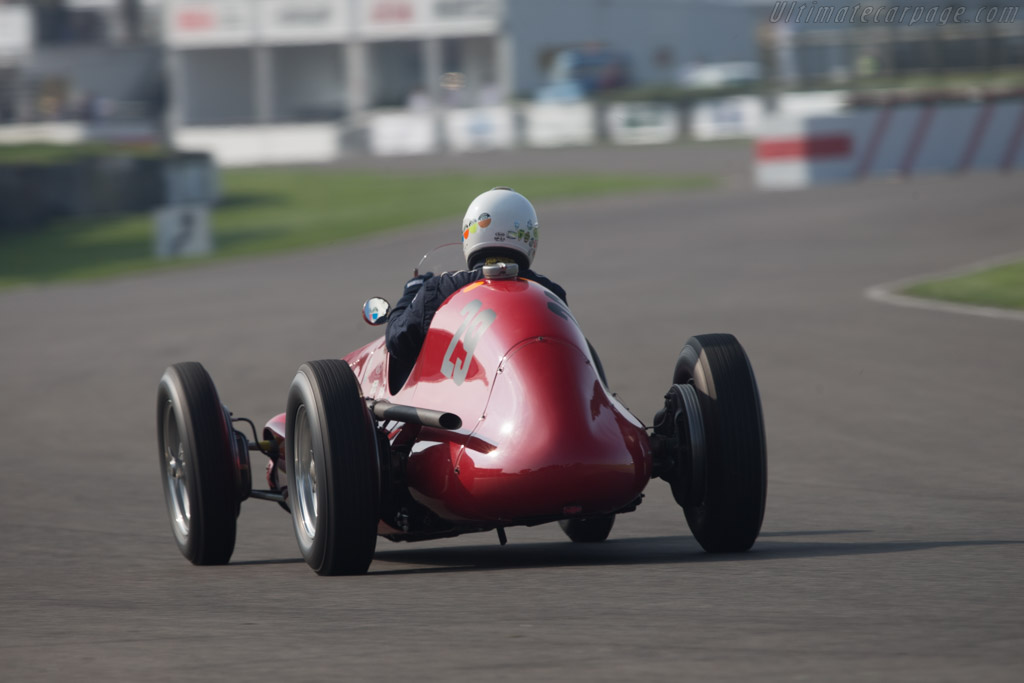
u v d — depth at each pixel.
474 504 18.73
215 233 120.62
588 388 19.27
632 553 21.95
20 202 128.75
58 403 47.47
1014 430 34.09
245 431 40.12
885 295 61.66
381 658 14.41
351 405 19.55
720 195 120.38
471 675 13.52
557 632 15.27
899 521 24.22
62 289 89.12
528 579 19.08
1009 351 46.12
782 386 42.25
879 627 14.85
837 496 27.45
